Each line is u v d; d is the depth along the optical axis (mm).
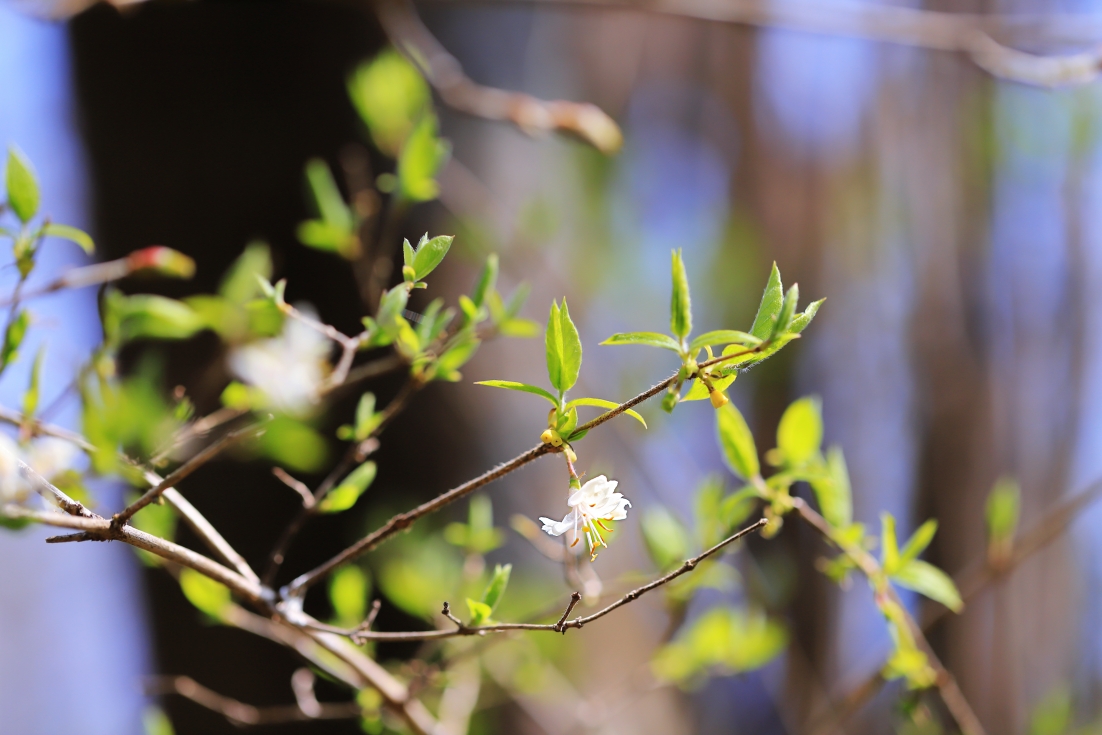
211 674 1173
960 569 2213
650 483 1351
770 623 1084
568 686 1127
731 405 771
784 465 790
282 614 712
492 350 1414
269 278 1154
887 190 2367
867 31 1149
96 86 1149
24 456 735
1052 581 2184
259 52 1179
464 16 1479
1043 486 2256
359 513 1204
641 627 1739
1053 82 1027
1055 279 2266
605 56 2211
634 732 1700
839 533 786
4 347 738
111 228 1150
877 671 858
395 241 1228
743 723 2012
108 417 754
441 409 1290
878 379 2367
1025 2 2141
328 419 1203
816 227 2424
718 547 685
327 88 1204
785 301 668
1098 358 2225
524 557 1363
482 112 1090
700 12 1153
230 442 698
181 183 1160
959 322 2275
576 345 679
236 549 1161
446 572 1021
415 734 798
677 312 675
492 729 1300
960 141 2223
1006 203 2229
